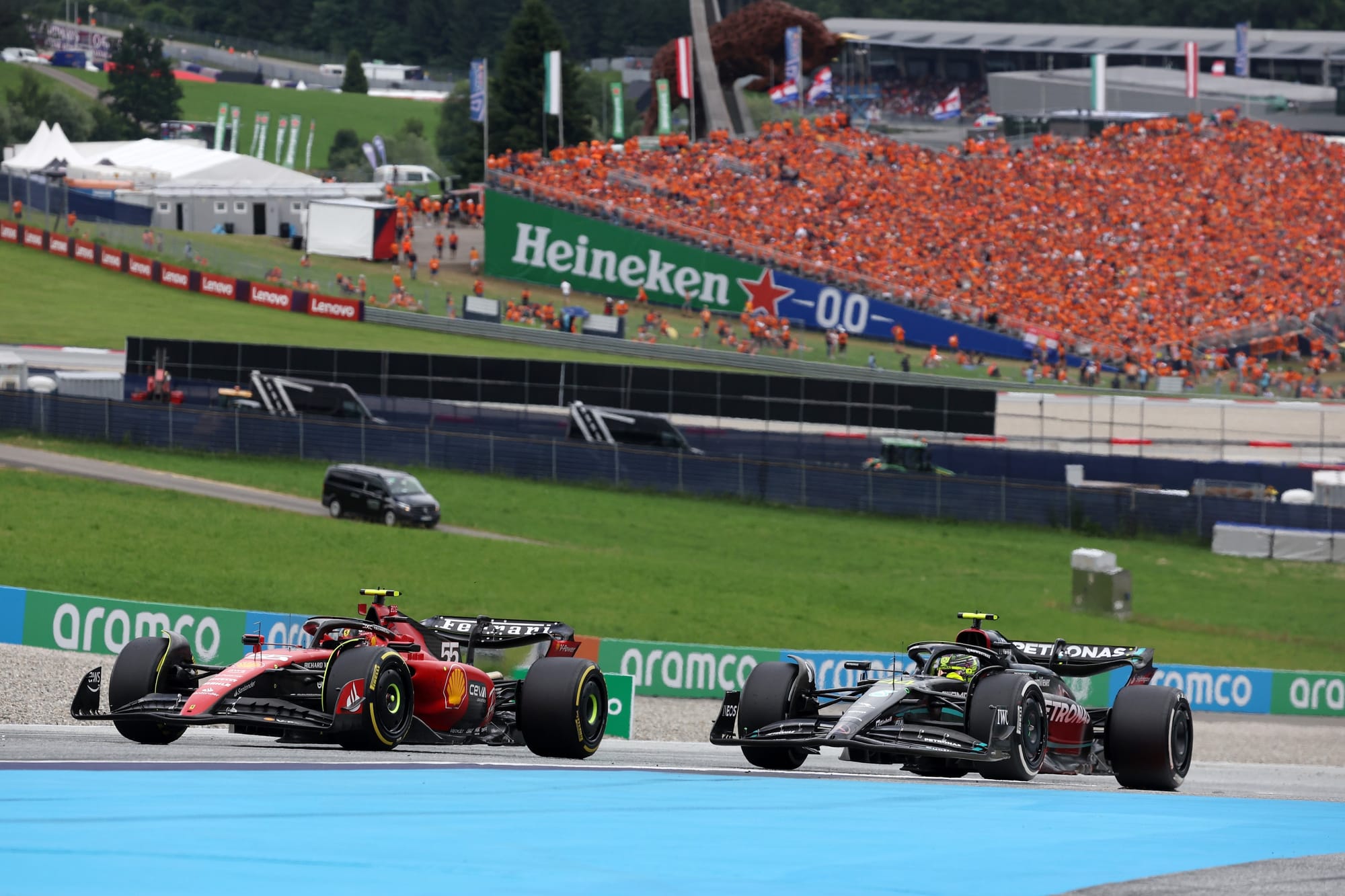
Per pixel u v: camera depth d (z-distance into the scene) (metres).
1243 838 27.61
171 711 39.50
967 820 28.19
